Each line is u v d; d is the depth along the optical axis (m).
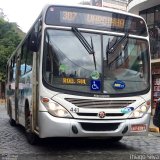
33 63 10.67
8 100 18.83
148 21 27.55
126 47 10.38
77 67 9.77
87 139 12.62
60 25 9.94
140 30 10.69
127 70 10.21
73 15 10.06
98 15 10.24
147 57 10.62
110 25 10.31
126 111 9.88
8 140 12.53
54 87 9.52
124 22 10.50
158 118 11.33
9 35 52.28
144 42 10.67
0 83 51.50
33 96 10.41
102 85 9.80
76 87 9.62
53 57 9.73
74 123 9.41
